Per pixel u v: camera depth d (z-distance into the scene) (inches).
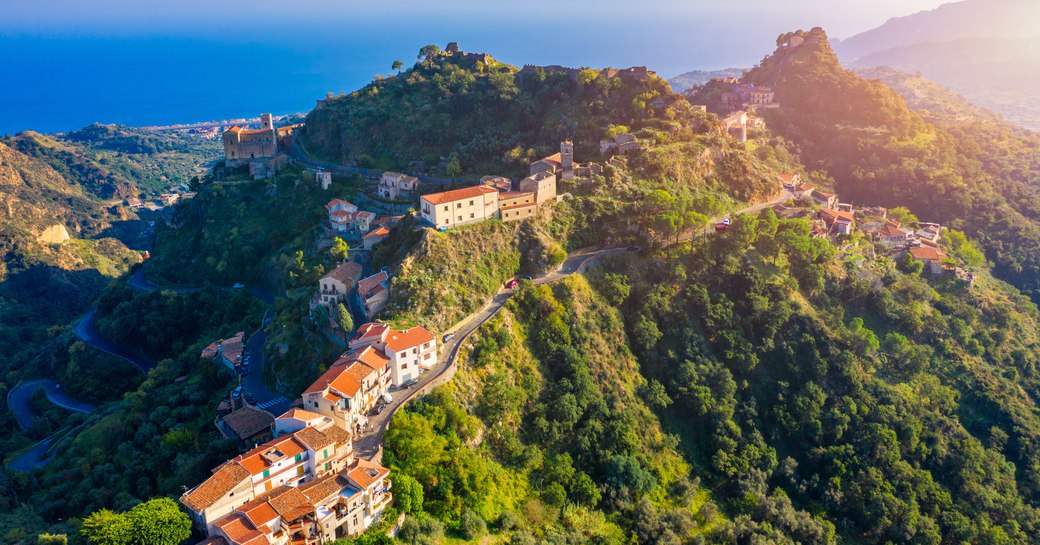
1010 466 6761.8
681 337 7317.9
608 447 6122.1
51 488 5664.4
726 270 7819.9
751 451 6515.8
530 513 5226.4
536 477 5610.2
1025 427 7116.1
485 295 6830.7
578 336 6791.3
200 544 3690.9
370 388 5241.1
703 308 7564.0
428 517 4559.5
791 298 7760.8
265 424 5305.1
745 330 7549.2
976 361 7849.4
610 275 7524.6
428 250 6820.9
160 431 5935.0
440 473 4884.4
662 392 6796.3
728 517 6067.9
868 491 6318.9
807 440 6825.8
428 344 5738.2
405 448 4825.3
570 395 6181.1
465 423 5442.9
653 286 7593.5
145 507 3831.2
